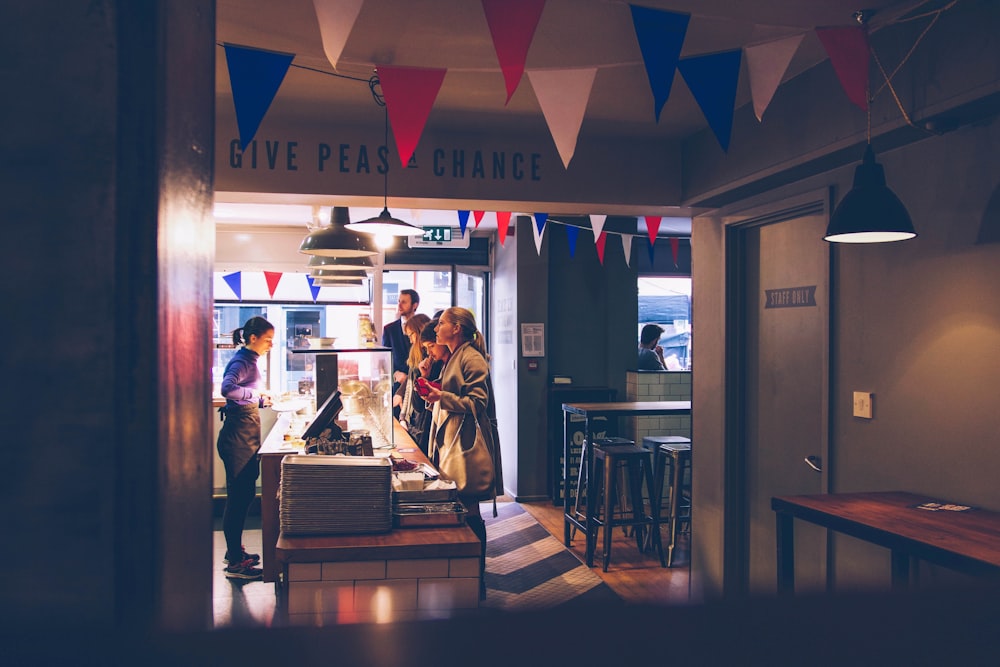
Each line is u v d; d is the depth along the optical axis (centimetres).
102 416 50
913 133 260
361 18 249
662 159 418
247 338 467
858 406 295
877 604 52
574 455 668
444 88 327
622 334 714
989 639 52
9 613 50
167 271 54
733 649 50
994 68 216
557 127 228
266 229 777
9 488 50
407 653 48
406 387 529
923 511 236
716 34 267
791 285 360
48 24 51
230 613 61
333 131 381
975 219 243
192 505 59
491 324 800
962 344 247
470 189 397
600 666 50
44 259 51
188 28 58
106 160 51
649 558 502
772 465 375
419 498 223
